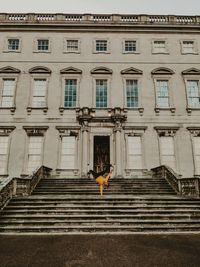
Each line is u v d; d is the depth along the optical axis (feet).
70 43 73.92
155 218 32.83
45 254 21.56
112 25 74.28
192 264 18.95
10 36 73.20
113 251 22.39
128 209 34.99
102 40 74.23
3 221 31.12
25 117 66.13
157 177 57.00
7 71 69.56
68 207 34.99
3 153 63.98
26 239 26.66
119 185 48.80
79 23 74.13
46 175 59.57
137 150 65.16
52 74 70.28
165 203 36.68
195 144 65.92
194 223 31.78
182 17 76.33
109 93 69.00
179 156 64.59
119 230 30.30
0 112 66.23
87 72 70.74
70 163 63.87
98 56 72.49
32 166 63.41
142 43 74.18
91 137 64.69
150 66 71.97
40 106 68.08
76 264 19.16
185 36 75.05
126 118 66.80
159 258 20.43
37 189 45.60
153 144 65.26
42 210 33.91
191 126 66.74
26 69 70.54
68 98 69.00
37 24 73.41
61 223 31.32
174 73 71.05
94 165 68.80
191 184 42.22
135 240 26.18
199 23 74.69
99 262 19.58
